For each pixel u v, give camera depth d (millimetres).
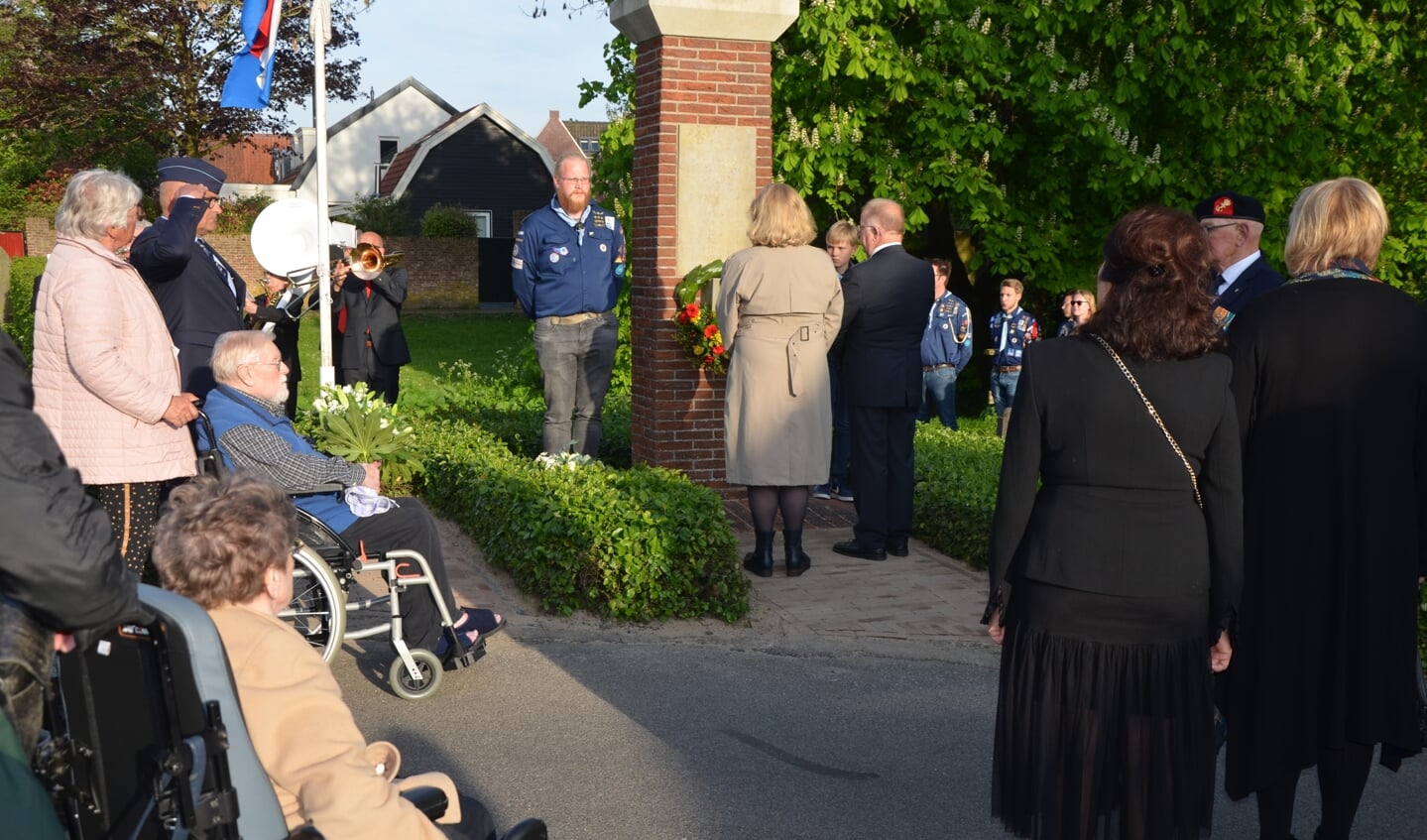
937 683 5734
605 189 15781
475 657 5551
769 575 7398
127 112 34344
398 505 5477
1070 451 3221
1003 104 15211
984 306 18688
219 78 34500
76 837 2328
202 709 2271
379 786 2537
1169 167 14492
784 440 7145
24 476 2111
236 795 2283
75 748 2279
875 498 7727
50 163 40281
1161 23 13953
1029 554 3262
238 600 2793
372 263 10664
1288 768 3758
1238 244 5188
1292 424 3723
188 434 5422
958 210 15703
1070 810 3250
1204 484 3223
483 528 7695
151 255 6191
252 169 63750
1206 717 3242
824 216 16016
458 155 44844
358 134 51594
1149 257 3215
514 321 33156
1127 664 3186
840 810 4391
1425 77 15250
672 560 6527
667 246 8781
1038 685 3256
